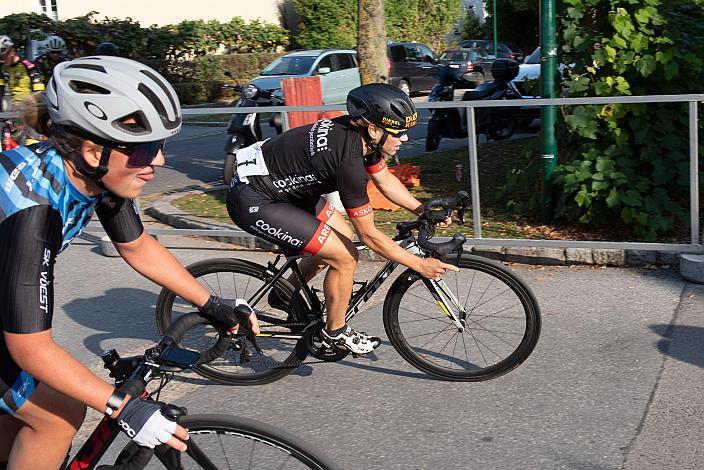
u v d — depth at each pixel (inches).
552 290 207.5
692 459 124.3
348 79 625.6
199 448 86.5
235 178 150.0
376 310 200.5
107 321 201.2
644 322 181.8
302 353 156.8
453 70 454.6
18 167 74.9
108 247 260.1
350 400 152.3
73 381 72.7
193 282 90.9
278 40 953.5
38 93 78.1
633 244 218.1
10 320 71.8
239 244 269.3
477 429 137.9
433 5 1084.5
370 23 335.3
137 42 774.5
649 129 236.5
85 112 72.3
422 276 154.3
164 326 168.7
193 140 563.5
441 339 166.2
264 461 86.5
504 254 233.5
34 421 80.2
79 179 77.2
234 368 162.1
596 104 216.8
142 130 74.4
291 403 152.5
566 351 168.6
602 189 235.5
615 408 142.3
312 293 157.1
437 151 450.6
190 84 810.8
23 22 663.1
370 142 139.8
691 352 164.1
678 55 235.8
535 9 1008.9
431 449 131.9
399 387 156.9
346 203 141.4
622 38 237.8
